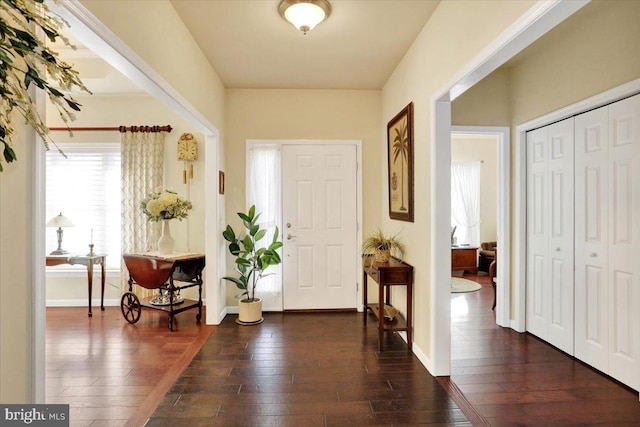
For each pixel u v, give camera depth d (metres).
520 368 2.77
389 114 3.96
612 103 2.56
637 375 2.39
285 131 4.29
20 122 1.17
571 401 2.29
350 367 2.79
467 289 5.45
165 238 3.87
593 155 2.74
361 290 4.35
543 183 3.30
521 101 3.48
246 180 4.26
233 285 4.28
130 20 1.88
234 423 2.06
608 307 2.62
